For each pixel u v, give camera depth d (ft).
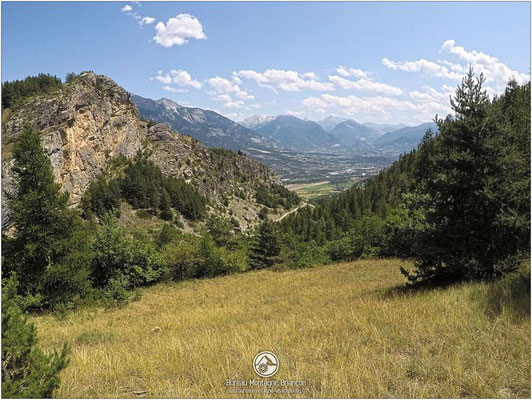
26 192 58.39
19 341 14.44
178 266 107.24
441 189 36.81
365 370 17.39
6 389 13.58
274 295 60.08
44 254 58.59
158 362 21.79
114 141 428.56
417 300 30.48
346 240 120.57
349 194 290.35
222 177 571.69
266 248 133.69
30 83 373.61
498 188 33.76
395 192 227.40
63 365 15.66
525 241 32.89
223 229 188.14
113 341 33.42
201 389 17.13
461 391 15.57
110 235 87.15
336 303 40.50
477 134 35.70
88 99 379.76
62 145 326.24
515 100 71.56
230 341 25.67
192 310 54.19
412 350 20.12
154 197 378.53
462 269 35.55
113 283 73.41
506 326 21.50
